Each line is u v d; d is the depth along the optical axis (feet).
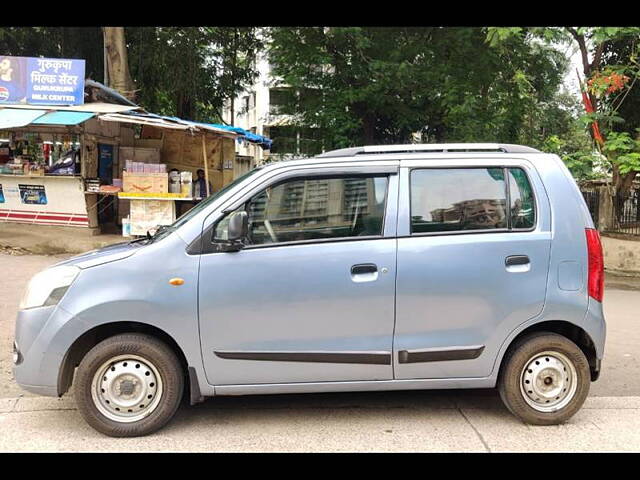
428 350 13.12
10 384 16.38
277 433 13.21
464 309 13.16
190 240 12.87
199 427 13.51
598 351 13.70
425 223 13.35
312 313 12.88
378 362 13.08
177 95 66.44
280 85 50.06
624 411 14.71
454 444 12.70
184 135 49.60
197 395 12.93
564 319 13.41
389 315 13.02
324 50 45.03
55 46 64.44
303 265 12.88
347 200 13.37
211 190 50.39
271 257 12.87
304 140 49.24
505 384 13.58
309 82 46.39
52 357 12.59
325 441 12.82
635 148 37.19
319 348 12.96
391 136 53.67
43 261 34.40
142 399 12.87
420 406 14.96
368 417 14.20
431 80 42.45
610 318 25.58
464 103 40.96
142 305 12.53
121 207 44.83
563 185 13.74
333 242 13.11
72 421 13.84
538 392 13.56
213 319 12.71
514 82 45.65
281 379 13.01
